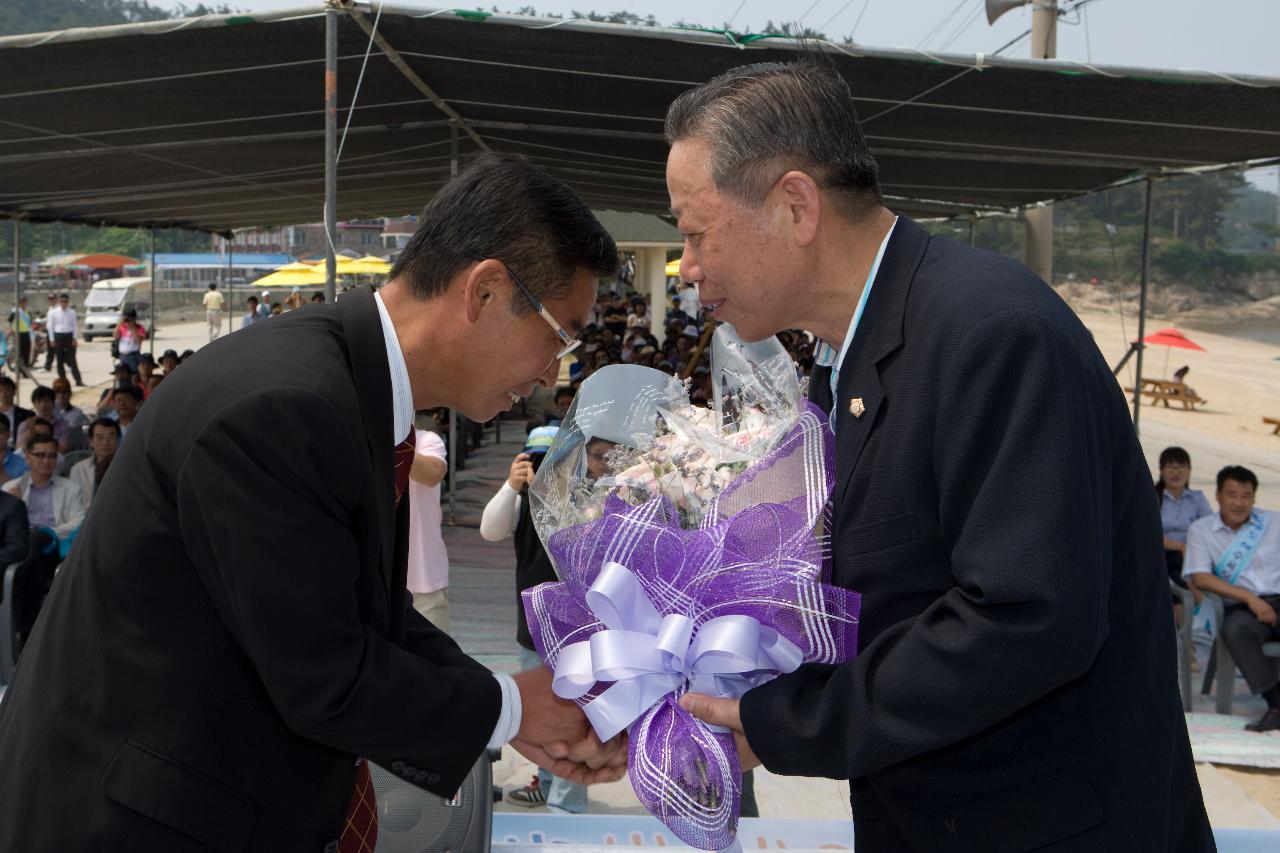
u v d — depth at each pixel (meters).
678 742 1.61
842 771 1.37
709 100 1.49
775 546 1.55
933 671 1.28
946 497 1.32
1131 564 1.42
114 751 1.31
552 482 1.78
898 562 1.39
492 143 8.74
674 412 1.79
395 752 1.40
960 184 9.48
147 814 1.29
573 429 1.79
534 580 3.46
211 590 1.31
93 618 1.34
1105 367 1.41
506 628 5.84
